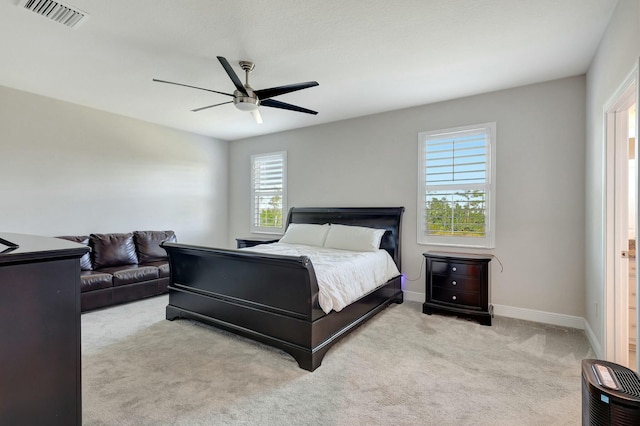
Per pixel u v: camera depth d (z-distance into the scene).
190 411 1.89
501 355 2.62
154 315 3.58
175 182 5.40
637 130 1.74
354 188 4.77
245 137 6.05
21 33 2.46
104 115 4.45
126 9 2.16
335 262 3.14
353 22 2.33
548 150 3.42
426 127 4.15
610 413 1.25
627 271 2.39
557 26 2.38
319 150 5.13
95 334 3.04
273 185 5.72
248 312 2.79
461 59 2.92
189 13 2.21
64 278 1.28
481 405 1.95
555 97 3.38
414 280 4.23
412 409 1.91
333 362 2.51
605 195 2.46
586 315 3.14
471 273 3.43
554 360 2.53
